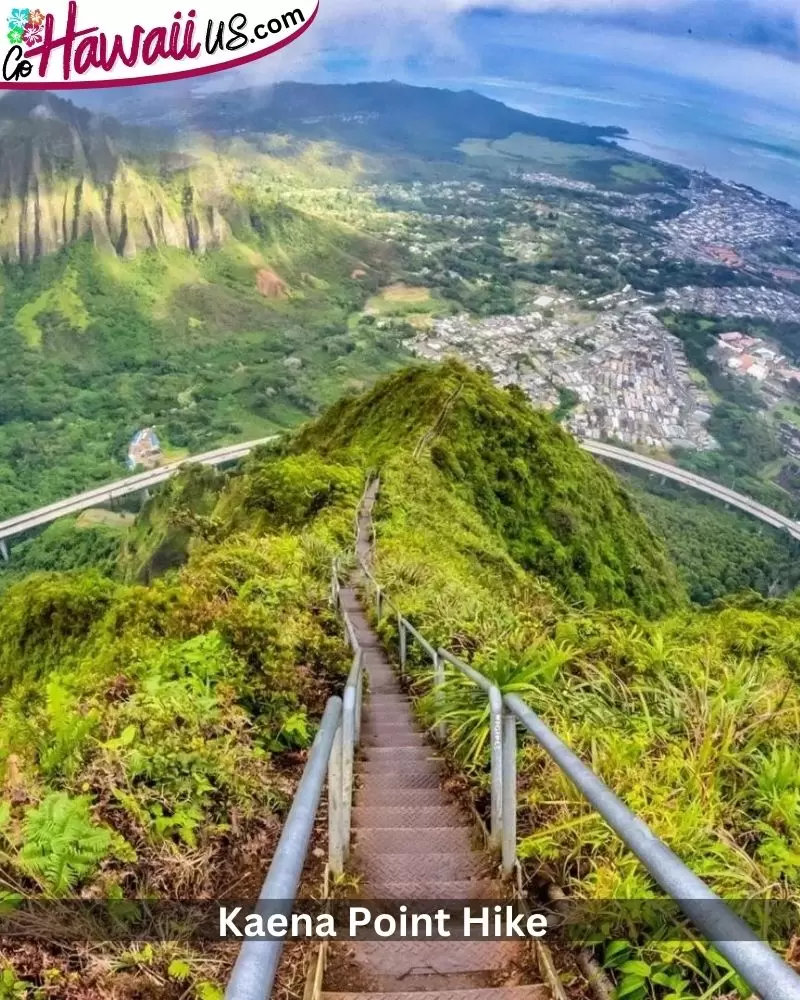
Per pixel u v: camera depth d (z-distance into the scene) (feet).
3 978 7.55
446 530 89.45
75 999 7.65
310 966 8.79
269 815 12.66
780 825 9.52
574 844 10.02
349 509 83.97
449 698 18.53
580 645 19.01
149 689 14.99
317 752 7.39
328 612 30.89
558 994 7.84
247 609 20.35
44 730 12.30
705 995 6.61
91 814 10.40
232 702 16.30
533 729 8.52
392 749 17.24
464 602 34.45
